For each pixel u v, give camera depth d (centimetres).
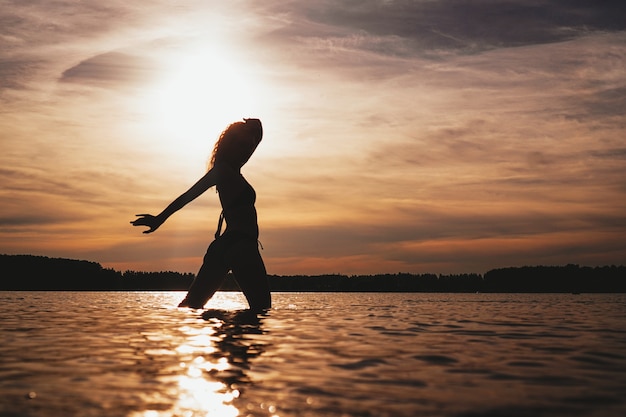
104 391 221
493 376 260
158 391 222
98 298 1072
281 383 238
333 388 231
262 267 716
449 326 500
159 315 579
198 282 719
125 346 338
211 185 705
